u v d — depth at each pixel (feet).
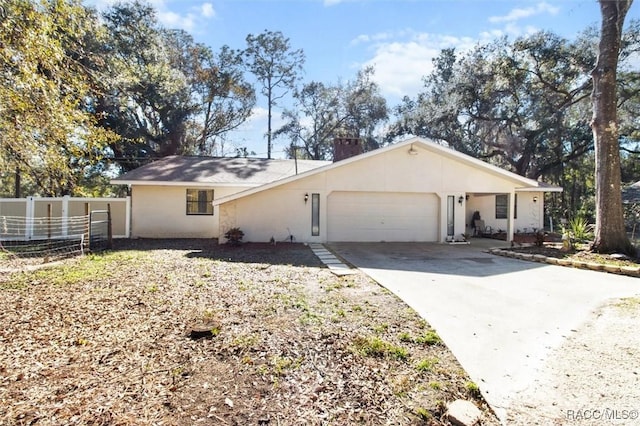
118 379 10.32
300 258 32.19
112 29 67.26
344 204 43.70
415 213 44.65
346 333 13.98
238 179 51.47
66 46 24.98
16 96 17.75
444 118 81.35
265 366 11.23
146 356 11.84
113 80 38.47
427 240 44.80
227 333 13.82
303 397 9.64
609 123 31.91
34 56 17.74
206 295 19.31
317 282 22.81
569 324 15.67
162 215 49.37
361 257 33.01
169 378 10.43
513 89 71.56
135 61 70.03
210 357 11.82
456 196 44.62
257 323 14.96
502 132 78.38
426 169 43.91
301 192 42.42
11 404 8.97
